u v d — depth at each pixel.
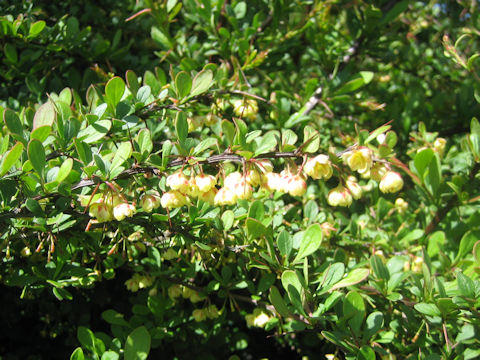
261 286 0.25
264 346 0.40
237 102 0.28
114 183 0.21
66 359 0.35
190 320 0.29
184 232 0.23
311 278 0.23
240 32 0.34
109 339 0.25
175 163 0.21
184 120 0.21
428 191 0.29
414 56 0.49
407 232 0.31
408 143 0.40
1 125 0.24
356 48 0.37
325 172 0.20
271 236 0.23
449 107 0.42
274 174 0.21
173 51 0.33
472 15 0.40
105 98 0.22
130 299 0.30
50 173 0.21
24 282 0.23
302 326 0.21
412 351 0.23
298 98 0.34
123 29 0.39
